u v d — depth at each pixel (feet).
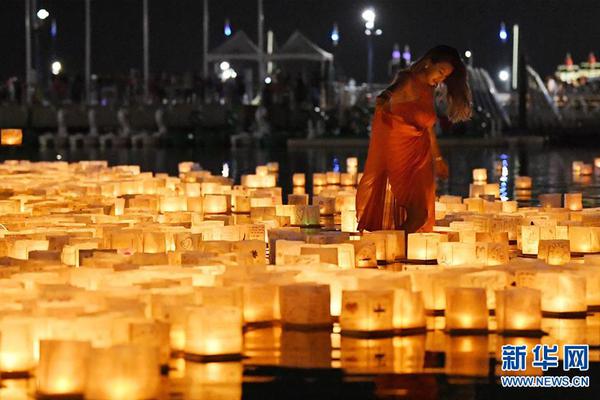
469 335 57.00
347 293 56.95
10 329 50.19
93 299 55.31
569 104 319.68
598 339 56.13
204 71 345.51
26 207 104.27
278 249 71.72
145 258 67.62
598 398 46.96
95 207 101.09
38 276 61.52
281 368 51.13
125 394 45.21
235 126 299.17
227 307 53.72
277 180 167.43
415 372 50.44
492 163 206.08
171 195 115.55
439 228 82.84
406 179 81.05
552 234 80.48
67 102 320.91
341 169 192.44
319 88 313.12
